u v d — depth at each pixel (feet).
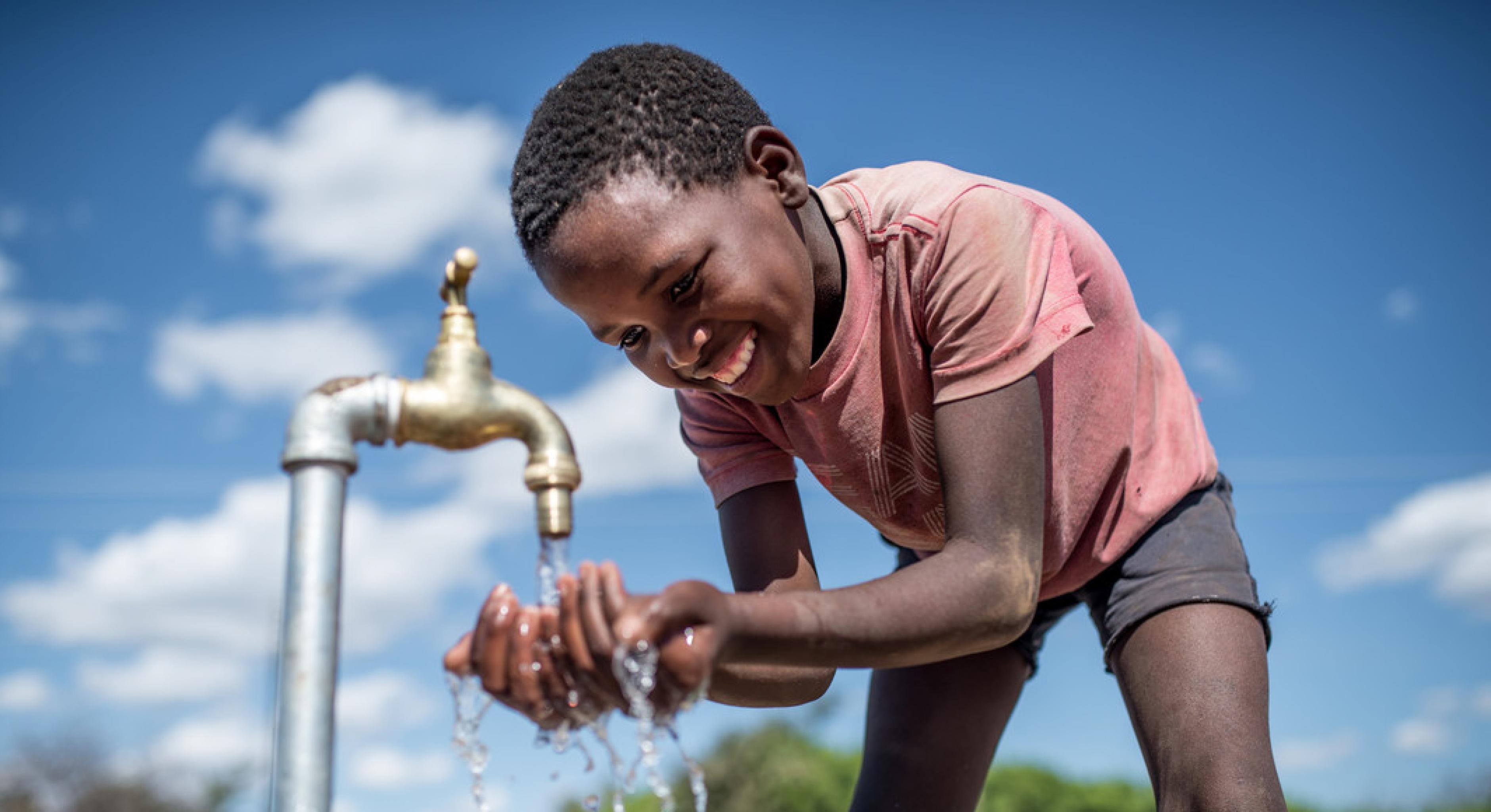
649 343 6.45
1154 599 7.36
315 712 4.57
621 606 4.42
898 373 7.06
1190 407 8.22
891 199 6.88
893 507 7.73
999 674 8.70
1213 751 6.79
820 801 51.19
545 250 6.16
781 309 6.36
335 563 4.74
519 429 5.05
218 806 68.74
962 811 8.57
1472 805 49.96
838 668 5.34
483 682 4.75
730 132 6.32
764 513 8.15
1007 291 6.32
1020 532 6.02
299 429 4.79
